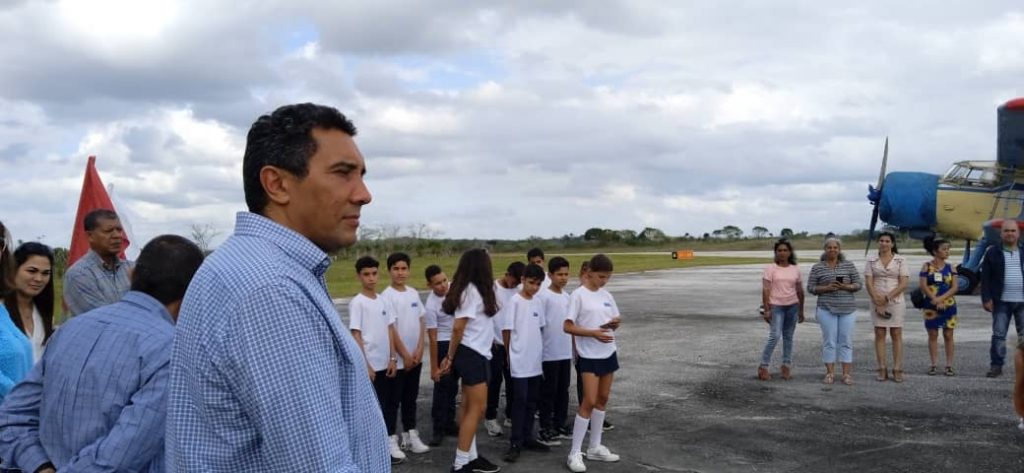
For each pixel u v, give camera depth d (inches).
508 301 268.2
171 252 99.2
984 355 408.5
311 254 66.1
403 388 249.0
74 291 181.9
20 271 165.2
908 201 826.8
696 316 591.8
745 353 426.3
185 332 62.0
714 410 295.6
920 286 362.9
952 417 279.0
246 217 67.4
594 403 227.0
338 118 68.6
